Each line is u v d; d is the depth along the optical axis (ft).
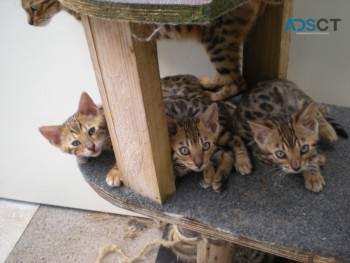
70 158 3.24
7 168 3.46
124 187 2.01
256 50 2.31
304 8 2.40
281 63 2.27
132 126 1.72
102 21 1.51
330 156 2.09
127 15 1.25
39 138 3.20
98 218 3.49
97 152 2.17
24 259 3.23
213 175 1.98
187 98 2.31
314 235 1.70
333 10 2.37
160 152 1.78
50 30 2.63
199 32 2.30
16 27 2.65
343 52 2.49
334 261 1.63
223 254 2.20
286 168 1.93
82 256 3.21
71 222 3.49
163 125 1.74
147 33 1.49
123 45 1.51
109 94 1.71
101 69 1.66
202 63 2.68
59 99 2.96
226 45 2.29
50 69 2.82
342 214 1.77
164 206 1.90
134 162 1.85
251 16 2.18
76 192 3.47
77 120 2.20
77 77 2.82
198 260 2.32
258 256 2.66
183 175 2.04
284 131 1.93
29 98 2.99
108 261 3.14
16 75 2.88
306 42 2.51
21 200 3.68
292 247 1.68
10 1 2.54
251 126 1.97
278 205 1.84
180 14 1.19
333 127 2.23
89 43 1.63
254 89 2.28
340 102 2.69
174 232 3.03
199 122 2.01
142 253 3.14
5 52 2.78
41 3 2.40
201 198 1.91
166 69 2.76
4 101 3.04
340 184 1.92
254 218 1.80
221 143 2.10
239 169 2.01
